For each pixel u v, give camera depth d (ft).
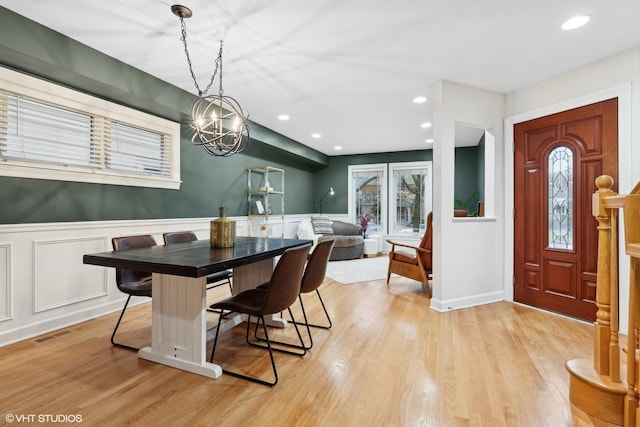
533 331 8.40
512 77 9.95
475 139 19.30
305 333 8.33
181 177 12.51
